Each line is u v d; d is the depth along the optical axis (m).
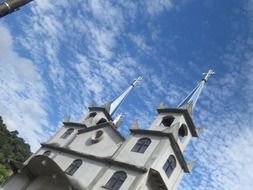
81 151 38.00
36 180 36.69
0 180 55.16
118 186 29.59
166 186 30.75
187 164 33.75
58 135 45.34
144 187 29.56
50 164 32.62
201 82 43.16
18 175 38.22
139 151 32.44
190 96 40.34
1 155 73.38
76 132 43.50
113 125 38.59
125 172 30.58
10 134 99.19
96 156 35.22
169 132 32.41
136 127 35.84
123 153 33.16
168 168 31.97
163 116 36.44
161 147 31.38
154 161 30.16
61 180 33.31
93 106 47.38
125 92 51.31
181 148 33.78
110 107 47.00
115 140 36.69
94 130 40.34
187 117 35.81
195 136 36.78
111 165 32.56
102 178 31.34
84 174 33.38
